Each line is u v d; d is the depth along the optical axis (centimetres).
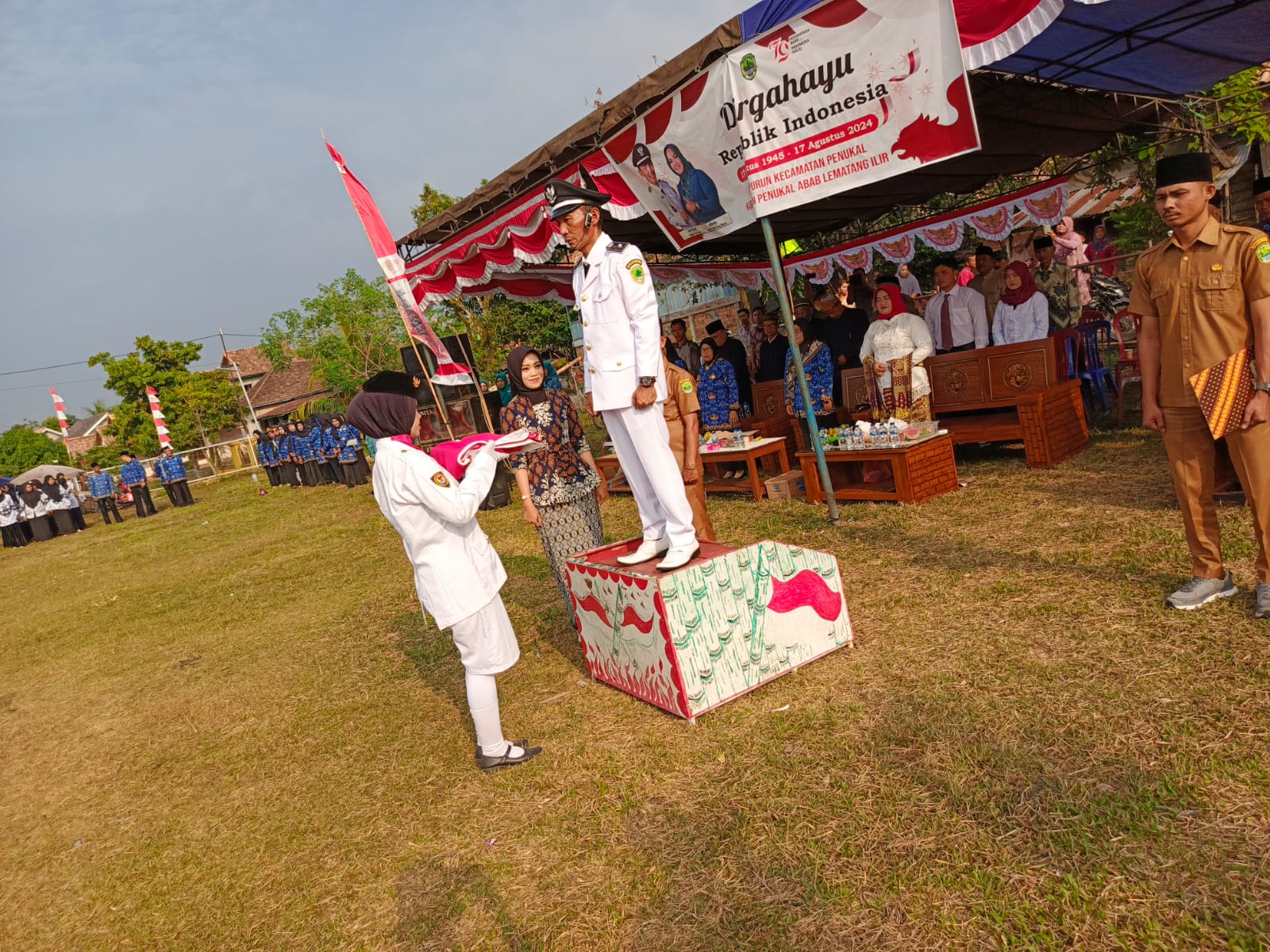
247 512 1872
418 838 333
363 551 1021
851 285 992
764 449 782
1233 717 279
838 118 517
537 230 725
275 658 643
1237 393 325
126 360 3784
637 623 380
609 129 652
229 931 302
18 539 2145
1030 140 887
